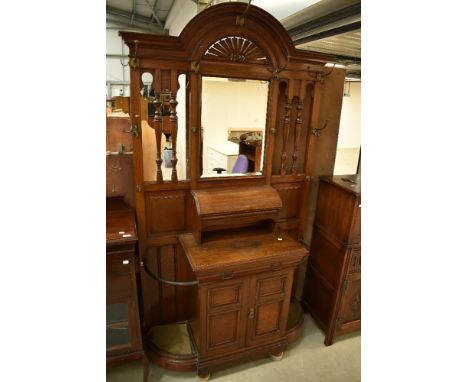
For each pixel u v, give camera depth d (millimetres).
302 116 1841
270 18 1461
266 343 1747
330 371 1787
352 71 4324
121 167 1607
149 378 1672
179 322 1942
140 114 1464
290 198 1961
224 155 1680
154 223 1675
